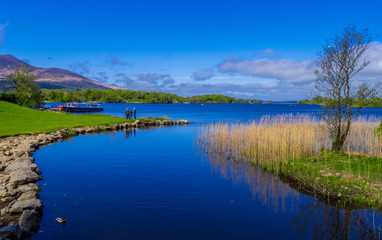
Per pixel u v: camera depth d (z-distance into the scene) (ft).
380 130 51.60
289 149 54.08
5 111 138.62
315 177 38.52
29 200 28.53
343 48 45.70
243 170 47.98
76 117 145.59
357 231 25.93
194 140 81.82
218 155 60.49
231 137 71.67
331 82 48.62
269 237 24.41
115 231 24.39
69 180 39.73
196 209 29.96
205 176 43.42
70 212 28.27
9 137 74.18
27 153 55.72
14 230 21.06
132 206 30.22
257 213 29.50
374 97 44.42
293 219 28.25
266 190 37.19
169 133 102.78
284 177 43.50
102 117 157.58
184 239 23.39
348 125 49.03
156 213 28.53
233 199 33.47
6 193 31.48
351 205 31.71
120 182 39.09
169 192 35.24
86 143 75.25
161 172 45.27
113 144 73.97
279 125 64.34
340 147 50.52
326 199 33.81
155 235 23.89
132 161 53.06
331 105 49.19
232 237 24.08
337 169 41.04
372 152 53.57
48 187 36.40
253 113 296.92
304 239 24.16
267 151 54.49
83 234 23.75
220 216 28.37
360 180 35.91
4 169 43.01
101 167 47.78
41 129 88.84
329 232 25.61
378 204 30.60
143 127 130.31
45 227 24.91
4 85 232.53
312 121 74.49
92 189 35.81
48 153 60.08
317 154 53.72
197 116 238.68
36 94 242.58
